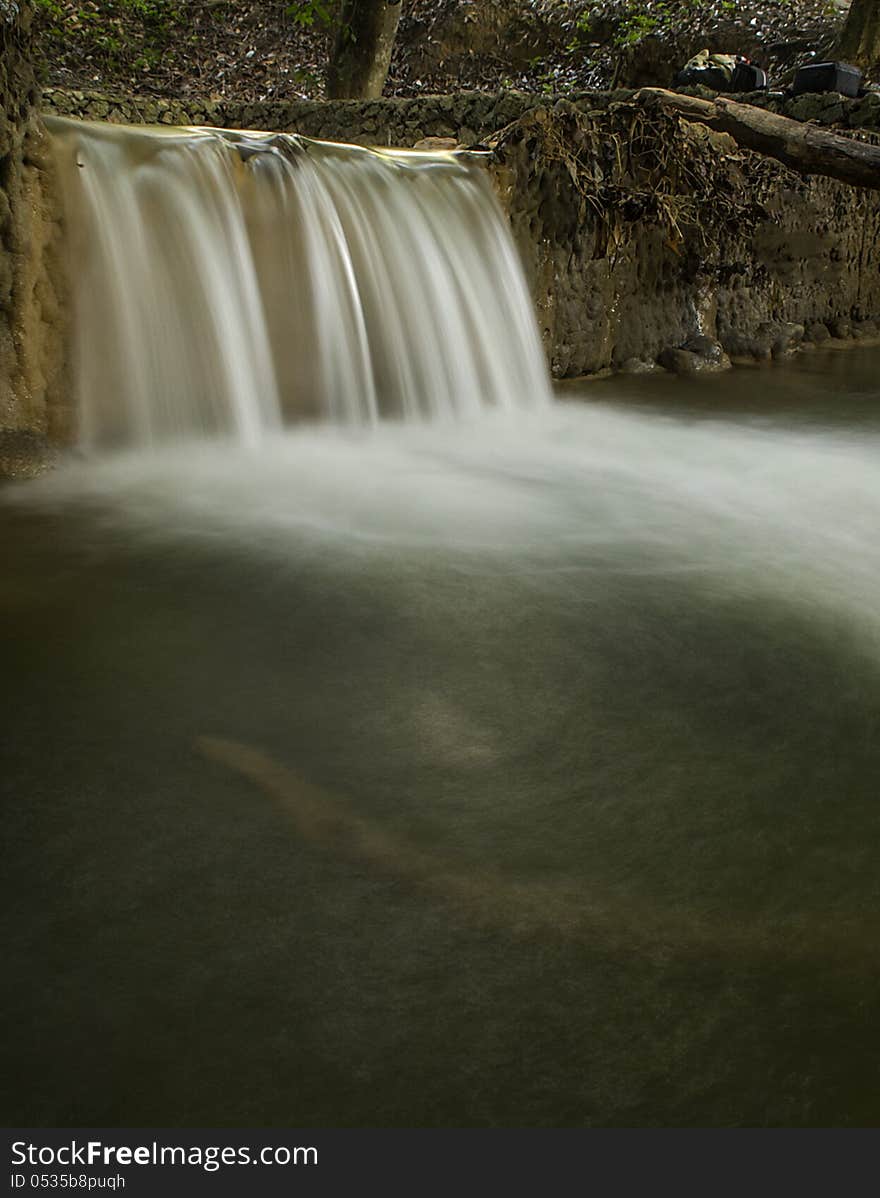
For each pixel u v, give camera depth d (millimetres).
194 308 5816
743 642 3406
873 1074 1542
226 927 1842
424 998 1682
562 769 2492
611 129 9367
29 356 5109
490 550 4352
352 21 16406
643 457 6590
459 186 7754
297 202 6297
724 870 2080
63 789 2299
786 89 12391
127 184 5469
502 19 20594
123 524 4449
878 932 1885
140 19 19922
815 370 10922
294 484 5355
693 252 10750
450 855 2104
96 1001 1652
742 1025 1637
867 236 13859
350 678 2986
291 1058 1549
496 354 7945
